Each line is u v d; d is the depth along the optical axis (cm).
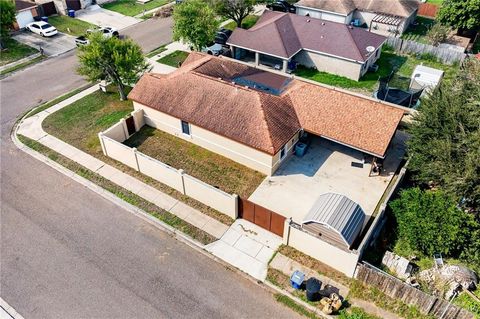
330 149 3073
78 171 2895
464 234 2134
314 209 2278
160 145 3141
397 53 4547
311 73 4203
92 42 3422
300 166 2920
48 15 5478
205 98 2994
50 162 2992
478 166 2119
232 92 2941
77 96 3772
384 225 2388
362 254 2180
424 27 5200
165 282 2148
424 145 2452
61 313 2005
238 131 2786
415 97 3441
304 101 2991
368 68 4194
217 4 4606
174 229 2442
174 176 2631
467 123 2294
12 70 4234
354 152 3039
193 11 4038
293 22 4391
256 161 2816
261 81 3288
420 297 1903
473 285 2036
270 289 2106
